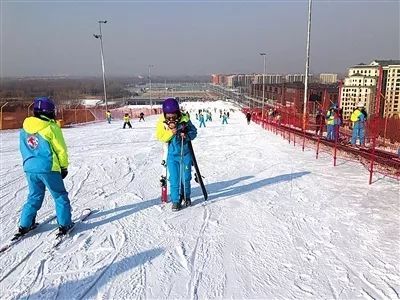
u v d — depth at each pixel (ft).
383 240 14.57
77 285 11.62
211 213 18.13
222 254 13.64
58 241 14.89
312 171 27.58
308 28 62.44
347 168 28.50
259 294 11.05
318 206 18.94
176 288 11.43
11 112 91.66
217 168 29.43
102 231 15.99
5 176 27.68
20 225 15.61
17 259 13.42
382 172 26.71
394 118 38.17
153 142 50.75
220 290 11.29
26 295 11.09
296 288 11.33
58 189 15.34
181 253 13.76
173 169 18.35
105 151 41.06
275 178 25.44
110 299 10.87
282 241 14.65
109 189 23.04
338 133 42.80
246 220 17.07
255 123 104.01
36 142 14.74
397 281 11.59
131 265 12.89
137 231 15.93
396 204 19.10
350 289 11.21
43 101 14.94
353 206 18.84
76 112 117.50
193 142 49.62
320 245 14.23
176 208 18.48
